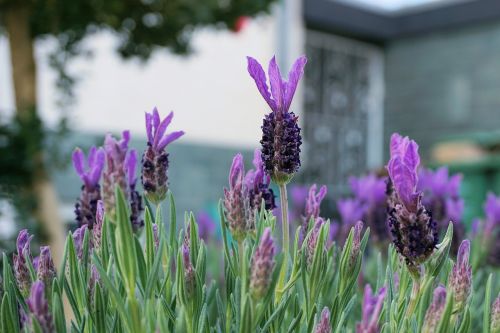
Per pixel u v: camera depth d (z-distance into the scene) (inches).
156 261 41.6
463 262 44.0
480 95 380.2
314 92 391.5
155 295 49.6
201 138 299.4
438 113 394.6
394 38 405.1
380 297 33.9
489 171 214.2
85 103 258.5
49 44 174.4
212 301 51.4
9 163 144.5
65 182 244.7
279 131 46.0
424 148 398.9
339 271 51.4
